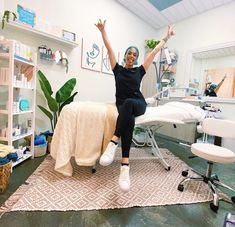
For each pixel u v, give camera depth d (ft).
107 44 6.44
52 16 8.63
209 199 4.92
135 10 12.79
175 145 10.50
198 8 11.72
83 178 5.66
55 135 5.95
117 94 6.26
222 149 5.16
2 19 6.49
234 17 10.62
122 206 4.38
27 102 6.66
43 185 5.06
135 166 7.02
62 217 3.88
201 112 7.21
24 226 3.56
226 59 11.15
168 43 14.10
